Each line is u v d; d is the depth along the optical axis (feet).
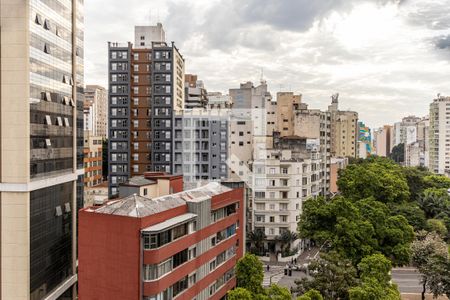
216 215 188.55
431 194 358.02
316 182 379.96
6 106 156.56
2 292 158.51
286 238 309.83
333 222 234.99
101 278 144.56
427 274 203.10
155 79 354.74
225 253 196.03
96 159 436.76
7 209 157.79
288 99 500.74
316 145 409.49
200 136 356.18
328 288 164.76
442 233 297.53
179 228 154.61
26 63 155.94
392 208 319.27
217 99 517.14
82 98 220.43
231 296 142.31
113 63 355.77
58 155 186.80
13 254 157.89
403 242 233.35
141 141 362.33
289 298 147.54
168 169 356.79
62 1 192.44
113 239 142.31
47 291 175.63
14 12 155.22
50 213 178.29
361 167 365.40
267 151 364.99
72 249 201.98
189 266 161.07
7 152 157.07
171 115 354.54
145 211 147.54
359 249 216.13
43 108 171.22
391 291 156.56
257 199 323.78
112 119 357.41
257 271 162.81
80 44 217.36
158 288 140.36
